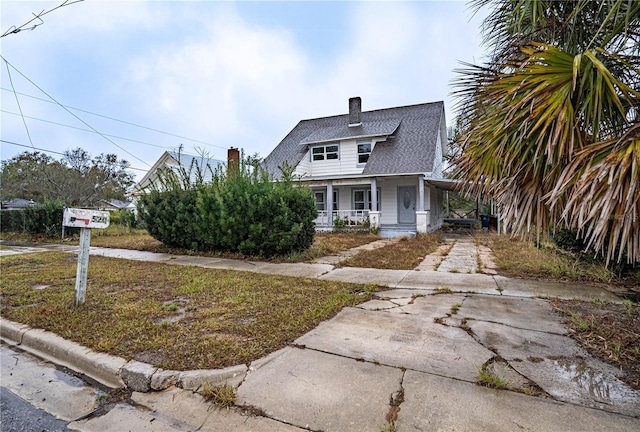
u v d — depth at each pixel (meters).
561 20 2.93
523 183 2.62
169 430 1.98
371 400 2.10
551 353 2.72
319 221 16.05
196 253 9.24
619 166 1.84
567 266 5.70
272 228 8.20
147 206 10.45
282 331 3.27
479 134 2.77
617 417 1.87
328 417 1.95
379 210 16.14
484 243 10.75
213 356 2.73
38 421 2.14
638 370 2.41
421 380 2.32
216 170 11.04
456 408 1.98
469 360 2.61
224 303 4.25
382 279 5.70
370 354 2.75
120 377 2.55
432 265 7.01
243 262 7.80
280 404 2.10
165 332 3.26
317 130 18.52
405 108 17.86
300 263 7.46
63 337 3.23
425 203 15.46
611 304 4.05
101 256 9.07
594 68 2.21
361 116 17.67
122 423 2.08
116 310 4.00
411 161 14.02
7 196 27.75
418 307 4.09
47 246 12.26
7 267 7.36
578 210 2.08
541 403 2.02
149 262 7.90
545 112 2.27
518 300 4.33
